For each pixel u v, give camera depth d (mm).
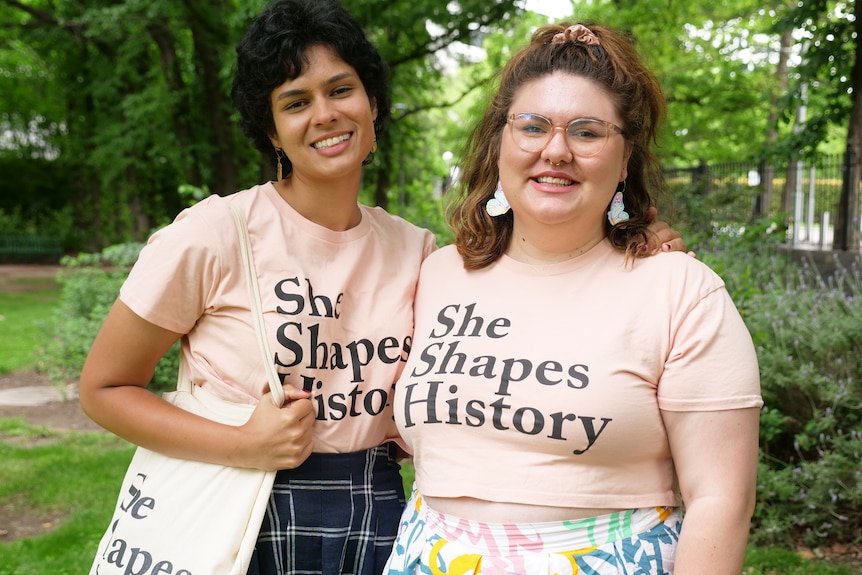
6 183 27172
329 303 1880
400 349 1954
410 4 12023
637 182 1871
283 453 1781
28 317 12562
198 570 1730
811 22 8992
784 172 9453
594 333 1654
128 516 1822
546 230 1751
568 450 1608
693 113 16688
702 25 15219
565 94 1701
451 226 2014
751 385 1567
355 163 1894
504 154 1770
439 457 1741
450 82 21203
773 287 5352
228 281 1828
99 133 17094
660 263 1690
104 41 15977
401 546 1808
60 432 6309
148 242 1896
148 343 1833
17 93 26672
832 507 3881
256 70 1869
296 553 1852
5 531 4414
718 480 1552
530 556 1614
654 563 1606
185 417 1822
